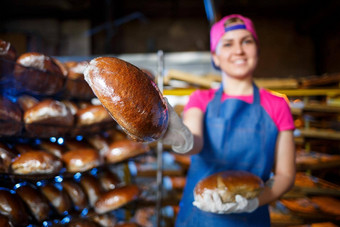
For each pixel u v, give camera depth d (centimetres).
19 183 89
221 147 109
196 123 108
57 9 618
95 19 679
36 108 89
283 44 675
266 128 107
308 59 673
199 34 682
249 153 107
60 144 111
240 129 108
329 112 256
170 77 226
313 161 202
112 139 136
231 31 109
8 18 637
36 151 90
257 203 88
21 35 594
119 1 656
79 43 648
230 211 82
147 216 184
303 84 241
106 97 53
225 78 121
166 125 61
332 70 602
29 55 85
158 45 687
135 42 688
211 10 514
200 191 87
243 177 90
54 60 102
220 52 114
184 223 113
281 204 195
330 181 225
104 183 134
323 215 175
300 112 228
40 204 90
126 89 53
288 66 674
